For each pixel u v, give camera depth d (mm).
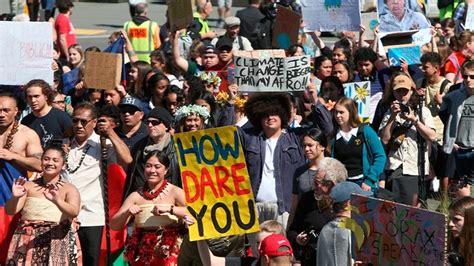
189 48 30625
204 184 16141
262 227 14820
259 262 15352
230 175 16047
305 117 23516
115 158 20266
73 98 26875
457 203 14359
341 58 27125
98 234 20078
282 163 19281
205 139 16062
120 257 20250
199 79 24312
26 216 18594
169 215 18297
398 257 14125
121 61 24656
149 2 59062
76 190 18656
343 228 15664
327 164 17094
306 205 17531
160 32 35781
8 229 19469
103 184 20172
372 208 14477
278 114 19391
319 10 28328
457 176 22938
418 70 26750
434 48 29391
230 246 17719
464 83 22828
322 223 17250
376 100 25891
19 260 18500
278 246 14359
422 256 13766
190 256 17625
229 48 26719
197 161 16141
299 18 26750
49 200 18469
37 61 23828
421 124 21562
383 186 21922
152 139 20203
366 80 25906
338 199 15750
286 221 19156
